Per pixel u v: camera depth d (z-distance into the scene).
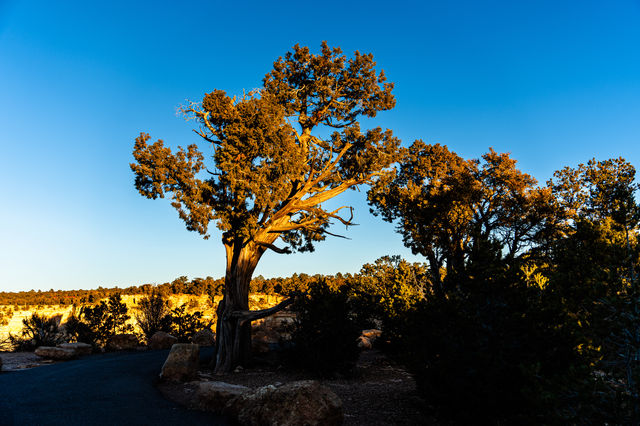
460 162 33.56
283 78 20.80
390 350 18.12
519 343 6.76
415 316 8.25
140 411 8.20
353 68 20.83
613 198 6.75
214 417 8.02
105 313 28.50
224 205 16.73
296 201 18.97
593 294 5.56
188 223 16.67
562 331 6.60
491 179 32.09
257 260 18.36
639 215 6.12
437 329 7.56
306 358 14.61
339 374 14.30
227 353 16.25
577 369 5.00
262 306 74.06
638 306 5.16
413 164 33.88
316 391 7.34
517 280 7.55
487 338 6.95
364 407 9.32
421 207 29.58
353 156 20.34
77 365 15.76
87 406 8.44
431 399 7.61
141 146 15.91
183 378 12.34
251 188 14.94
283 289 79.56
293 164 15.64
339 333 14.44
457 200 29.52
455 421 7.45
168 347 25.44
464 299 7.66
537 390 5.16
